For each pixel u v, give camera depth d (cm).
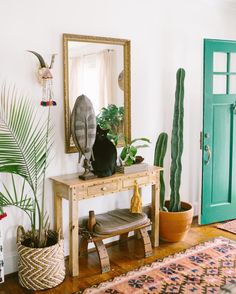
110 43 326
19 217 291
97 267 301
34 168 274
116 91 334
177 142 354
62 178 297
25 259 262
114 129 336
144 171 320
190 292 259
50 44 293
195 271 289
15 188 286
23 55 280
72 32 303
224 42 376
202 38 370
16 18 274
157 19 360
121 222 304
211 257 312
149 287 266
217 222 402
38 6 284
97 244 293
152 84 364
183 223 339
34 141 274
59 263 271
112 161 301
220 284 269
